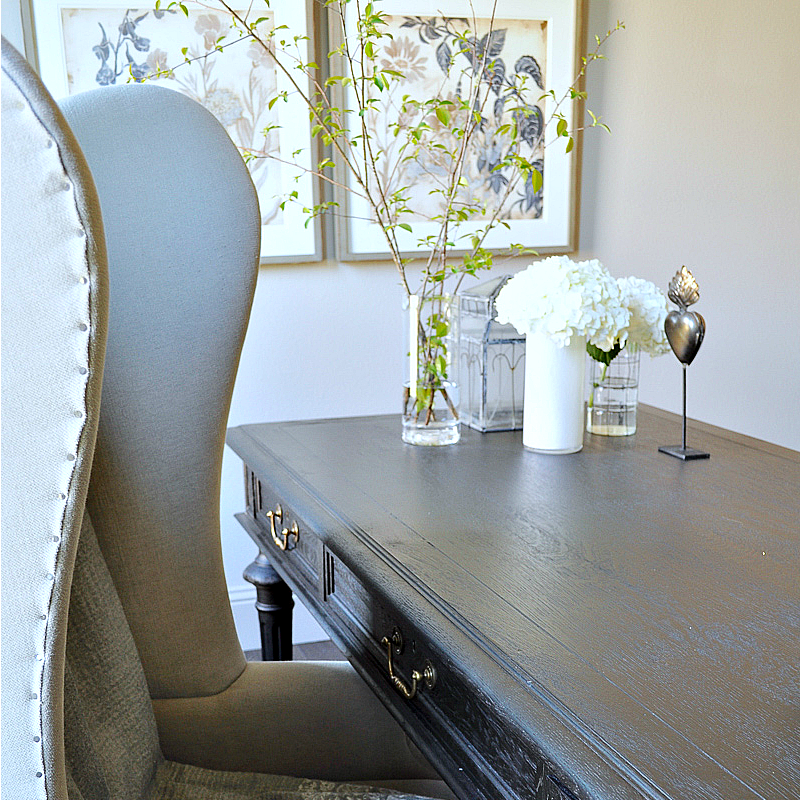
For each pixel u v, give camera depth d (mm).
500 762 805
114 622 1049
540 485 1397
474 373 1787
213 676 1202
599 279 1514
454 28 2641
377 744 1246
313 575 1431
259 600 1827
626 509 1270
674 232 3064
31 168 485
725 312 3170
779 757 656
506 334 1742
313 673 1239
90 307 516
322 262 2721
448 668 912
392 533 1181
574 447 1601
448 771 902
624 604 939
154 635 1172
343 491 1382
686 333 1495
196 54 2461
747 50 3004
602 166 2934
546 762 708
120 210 1072
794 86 3076
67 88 2389
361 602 1204
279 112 2555
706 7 2934
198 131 1102
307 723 1230
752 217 3133
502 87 2732
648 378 3129
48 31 2348
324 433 1812
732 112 3035
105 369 1094
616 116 2910
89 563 1041
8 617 564
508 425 1791
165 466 1146
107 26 2387
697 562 1059
